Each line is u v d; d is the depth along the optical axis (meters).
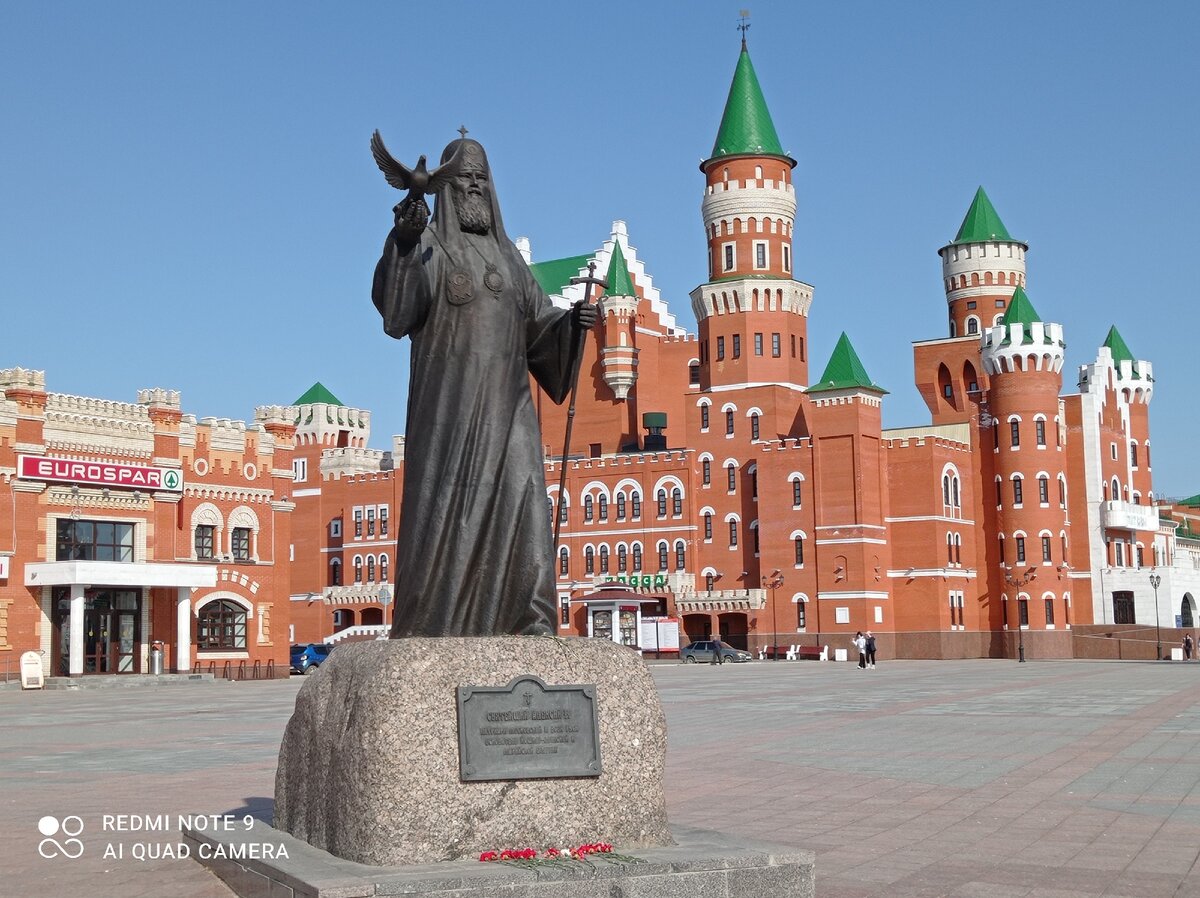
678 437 127.50
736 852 11.00
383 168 12.23
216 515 78.00
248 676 78.06
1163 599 108.12
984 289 123.56
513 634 12.22
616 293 123.88
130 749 28.56
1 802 19.08
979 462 109.56
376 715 10.84
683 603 109.62
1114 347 121.50
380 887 9.87
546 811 11.16
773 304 113.62
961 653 105.44
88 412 72.06
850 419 103.75
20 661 66.81
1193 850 14.76
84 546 71.56
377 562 125.19
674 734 30.67
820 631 103.50
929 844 15.18
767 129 117.25
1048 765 23.00
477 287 12.56
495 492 12.37
